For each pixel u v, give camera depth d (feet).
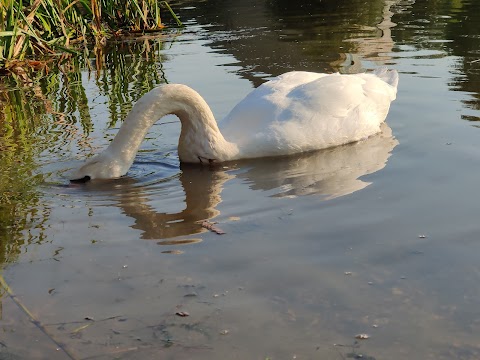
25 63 16.22
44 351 6.97
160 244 8.31
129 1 18.94
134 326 7.20
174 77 14.14
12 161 10.57
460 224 8.43
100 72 15.16
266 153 10.53
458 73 13.47
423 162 9.93
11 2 15.84
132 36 18.56
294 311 7.29
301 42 16.67
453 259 7.87
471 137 10.57
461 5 20.22
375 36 16.87
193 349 6.95
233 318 7.24
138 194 9.50
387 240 8.20
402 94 12.46
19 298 7.56
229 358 6.86
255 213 8.87
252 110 10.78
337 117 10.78
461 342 6.93
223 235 8.43
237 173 10.04
